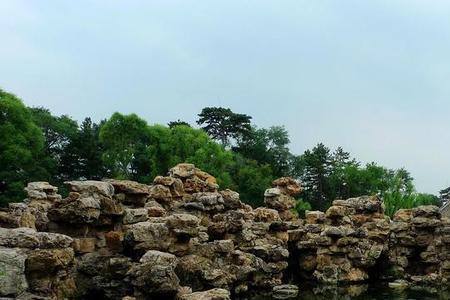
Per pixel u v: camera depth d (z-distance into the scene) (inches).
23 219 1126.4
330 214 1966.0
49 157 3449.8
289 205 2062.0
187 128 3767.2
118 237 1184.8
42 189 1427.2
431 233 1996.8
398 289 1718.8
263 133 5206.7
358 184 4756.4
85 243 1126.4
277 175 4643.2
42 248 928.9
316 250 1875.0
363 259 1850.4
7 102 2965.1
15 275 823.1
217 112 4537.4
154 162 3614.7
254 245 1648.6
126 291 1091.9
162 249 1195.3
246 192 3887.8
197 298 956.0
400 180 4685.0
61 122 4379.9
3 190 2871.6
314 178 4950.8
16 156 2876.5
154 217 1322.6
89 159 3570.4
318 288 1711.4
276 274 1626.5
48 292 913.5
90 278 1101.1
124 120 3575.3
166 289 995.9
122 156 3575.3
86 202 1123.9
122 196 1355.8
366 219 2073.1
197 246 1346.0
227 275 1347.2
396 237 2032.5
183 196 1624.0
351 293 1617.9
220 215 1608.0
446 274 1875.0
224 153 3668.8
